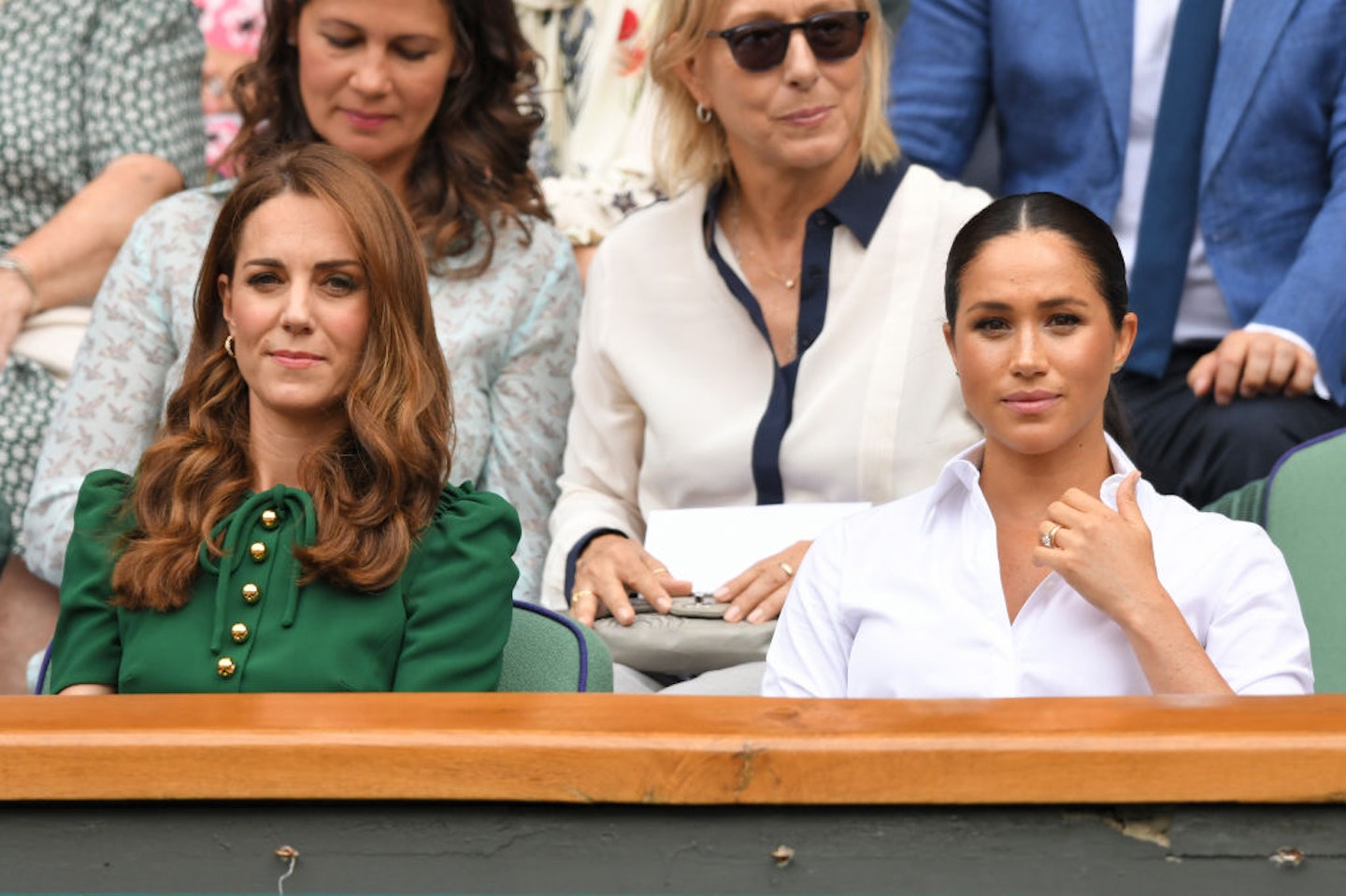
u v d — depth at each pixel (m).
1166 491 13.85
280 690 8.63
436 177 13.98
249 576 8.91
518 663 9.18
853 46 12.81
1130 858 5.52
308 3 13.62
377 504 8.98
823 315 13.08
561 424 14.06
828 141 12.80
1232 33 14.35
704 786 5.55
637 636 11.96
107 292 13.50
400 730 5.68
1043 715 5.90
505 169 14.22
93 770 5.69
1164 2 14.59
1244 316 14.17
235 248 9.45
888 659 9.39
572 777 5.58
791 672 9.89
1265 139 14.26
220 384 9.57
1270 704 6.05
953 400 12.80
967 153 15.70
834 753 5.53
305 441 9.45
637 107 16.52
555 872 5.64
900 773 5.52
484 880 5.66
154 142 15.66
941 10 15.56
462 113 14.09
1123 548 8.73
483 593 8.98
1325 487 11.11
